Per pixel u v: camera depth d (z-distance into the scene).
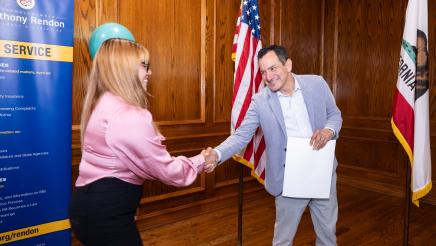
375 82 4.56
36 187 2.40
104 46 1.39
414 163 2.00
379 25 4.47
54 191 2.48
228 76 4.09
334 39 4.98
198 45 3.76
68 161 2.54
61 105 2.48
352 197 4.31
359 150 4.79
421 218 3.56
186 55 3.66
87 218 1.30
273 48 1.83
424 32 1.96
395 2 4.29
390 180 4.44
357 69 4.75
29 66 2.33
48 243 2.48
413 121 2.00
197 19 3.73
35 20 2.34
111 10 3.05
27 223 2.38
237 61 2.70
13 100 2.27
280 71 1.80
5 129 2.25
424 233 3.18
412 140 2.01
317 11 5.01
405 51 1.99
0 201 2.26
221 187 4.11
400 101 2.02
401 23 4.25
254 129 2.01
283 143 1.89
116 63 1.35
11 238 2.32
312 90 1.89
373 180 4.62
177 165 1.40
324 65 5.11
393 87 4.37
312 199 1.94
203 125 3.87
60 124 2.48
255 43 2.72
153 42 3.37
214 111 3.96
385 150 4.49
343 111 4.96
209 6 3.81
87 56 2.96
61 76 2.47
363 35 4.65
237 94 2.68
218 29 3.92
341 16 4.88
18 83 2.29
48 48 2.41
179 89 3.63
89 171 1.33
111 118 1.28
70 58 2.52
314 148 1.81
